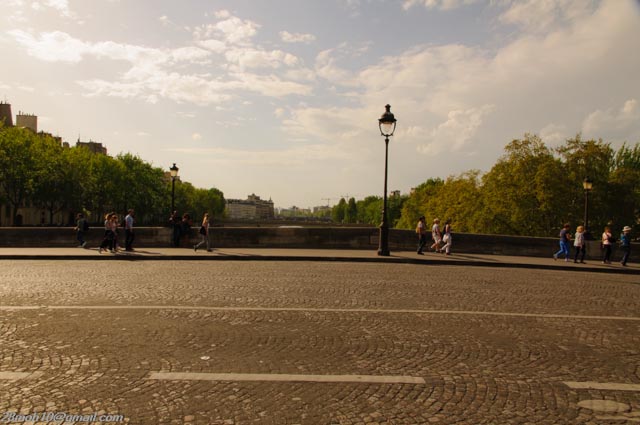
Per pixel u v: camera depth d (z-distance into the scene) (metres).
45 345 5.93
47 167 60.47
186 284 11.41
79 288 10.55
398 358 5.69
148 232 22.38
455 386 4.81
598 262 20.69
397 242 22.97
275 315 7.96
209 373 5.01
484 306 9.28
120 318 7.50
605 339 6.88
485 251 22.36
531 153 45.91
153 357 5.52
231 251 20.91
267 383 4.76
